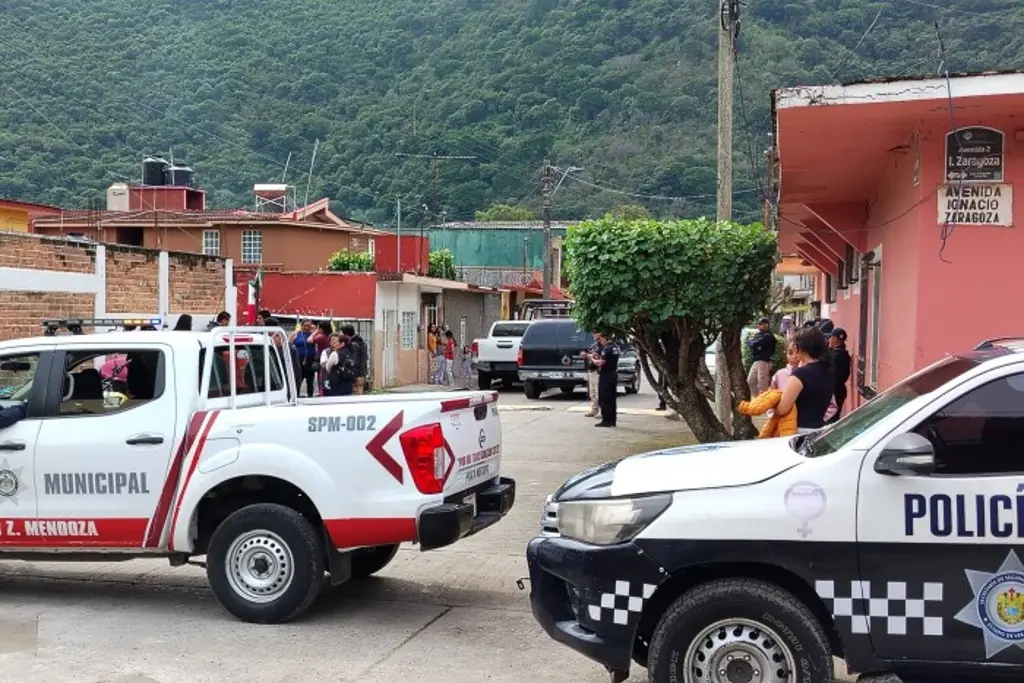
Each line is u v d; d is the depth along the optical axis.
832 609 4.32
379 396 7.21
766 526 4.38
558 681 5.40
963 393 4.37
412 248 30.11
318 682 5.34
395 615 6.63
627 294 11.30
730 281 11.20
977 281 9.22
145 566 8.02
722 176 14.08
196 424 6.51
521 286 43.03
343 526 6.23
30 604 6.89
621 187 39.94
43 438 6.64
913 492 4.27
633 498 4.60
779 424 7.48
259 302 24.94
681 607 4.41
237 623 6.42
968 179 9.20
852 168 11.91
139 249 19.16
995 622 4.20
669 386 12.24
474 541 8.76
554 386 24.33
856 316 15.30
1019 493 4.19
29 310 16.27
